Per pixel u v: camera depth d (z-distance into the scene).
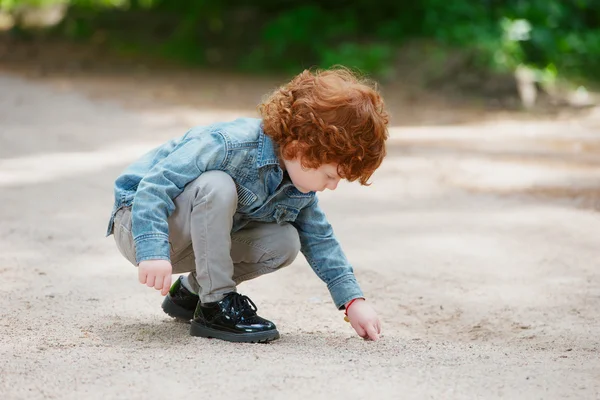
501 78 17.56
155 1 25.81
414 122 14.72
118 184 4.39
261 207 4.28
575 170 10.48
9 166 9.78
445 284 5.97
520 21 19.61
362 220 7.81
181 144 4.26
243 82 19.55
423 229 7.50
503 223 7.76
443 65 18.12
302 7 22.08
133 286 5.61
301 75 4.23
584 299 5.62
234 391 3.40
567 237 7.27
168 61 22.72
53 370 3.69
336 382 3.51
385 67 18.75
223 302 4.31
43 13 26.67
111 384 3.49
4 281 5.56
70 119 13.54
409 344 4.48
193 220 4.19
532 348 4.59
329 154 3.98
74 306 5.09
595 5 21.70
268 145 4.19
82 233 6.98
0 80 18.17
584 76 19.25
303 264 6.41
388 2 21.09
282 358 3.89
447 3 20.16
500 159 11.15
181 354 3.97
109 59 22.59
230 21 23.61
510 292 5.80
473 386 3.51
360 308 4.48
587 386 3.54
